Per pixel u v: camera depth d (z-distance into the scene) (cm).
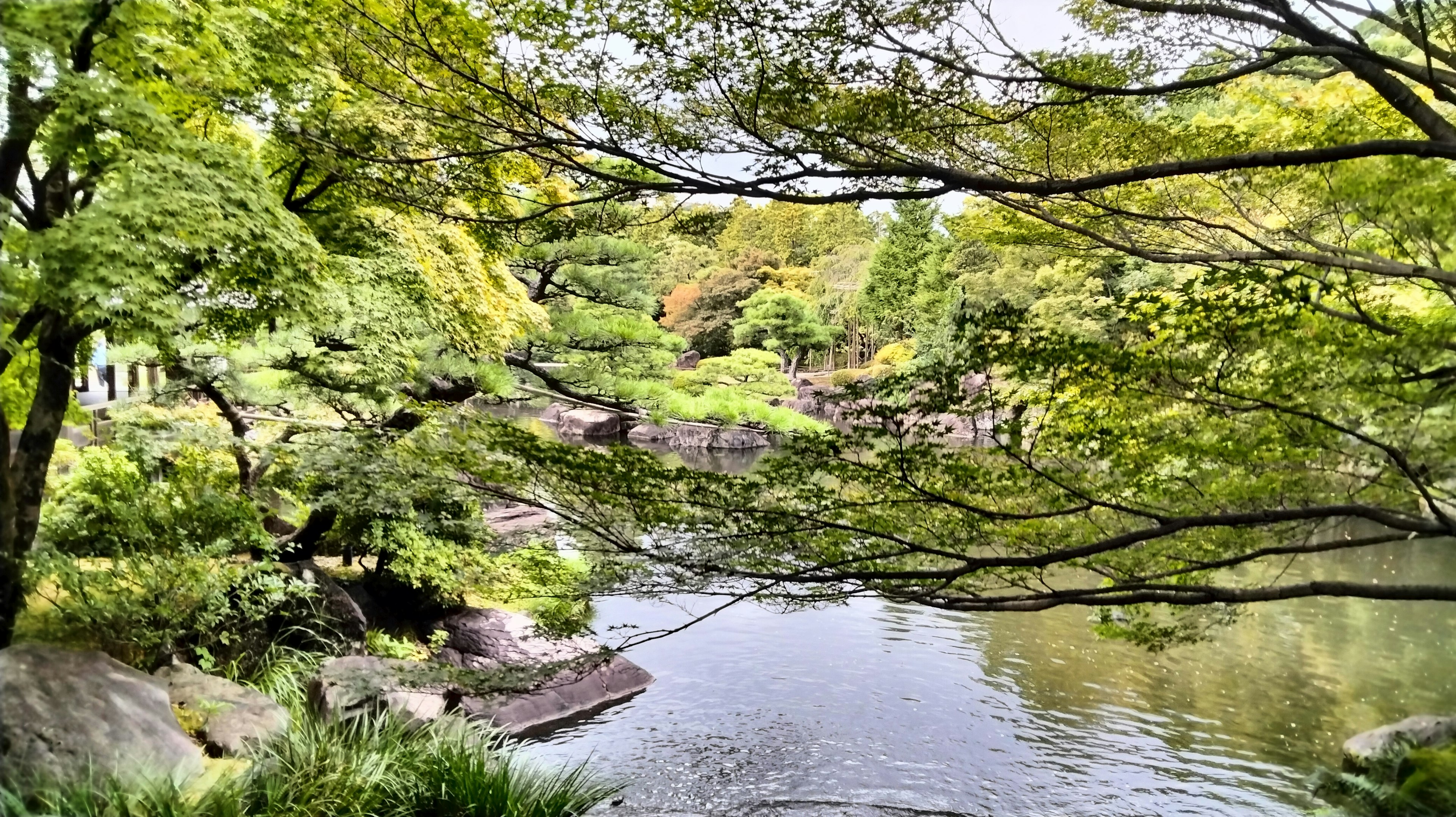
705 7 294
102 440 979
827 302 3309
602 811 655
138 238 448
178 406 938
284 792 490
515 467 373
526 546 460
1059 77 331
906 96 331
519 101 333
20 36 417
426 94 363
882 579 351
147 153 466
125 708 525
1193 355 332
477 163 415
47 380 570
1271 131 453
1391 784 645
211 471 844
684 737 819
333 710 614
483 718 793
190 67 501
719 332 3572
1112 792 712
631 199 362
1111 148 439
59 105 468
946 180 315
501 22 313
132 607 618
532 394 1122
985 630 1157
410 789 534
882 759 775
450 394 936
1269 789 710
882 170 320
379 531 862
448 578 848
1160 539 400
